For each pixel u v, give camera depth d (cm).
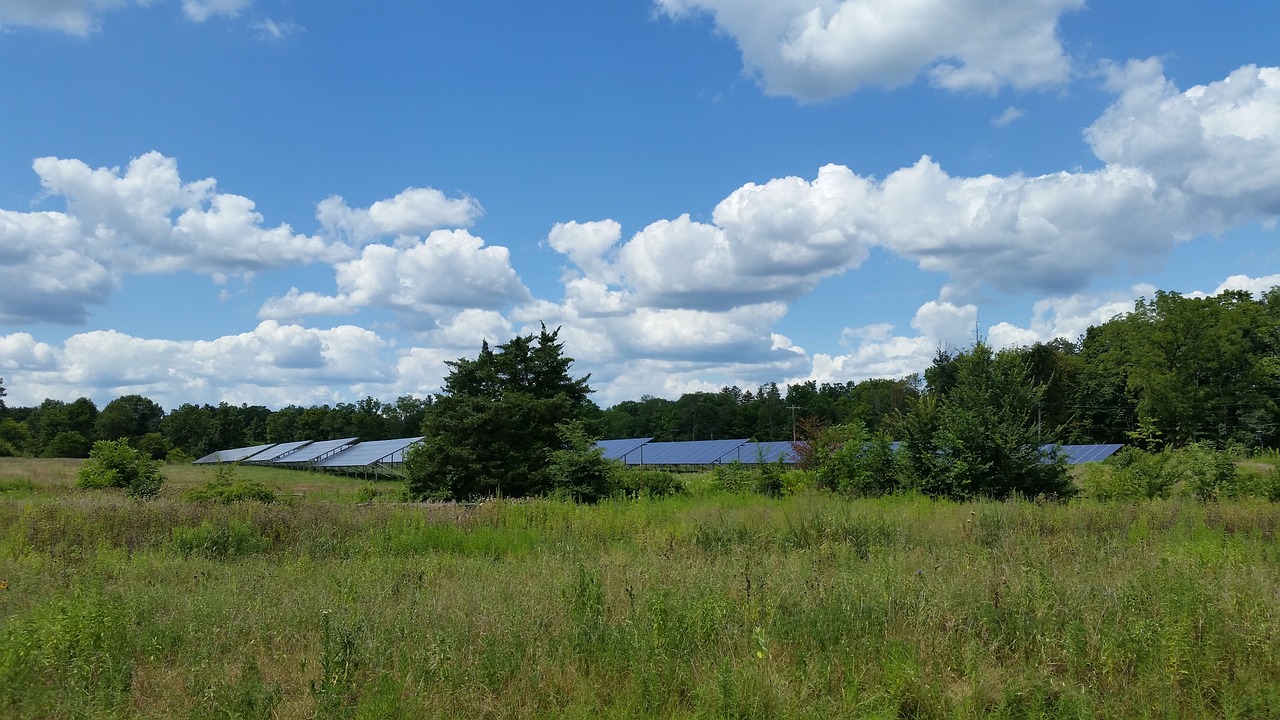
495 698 616
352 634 698
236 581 1006
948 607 781
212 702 592
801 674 633
